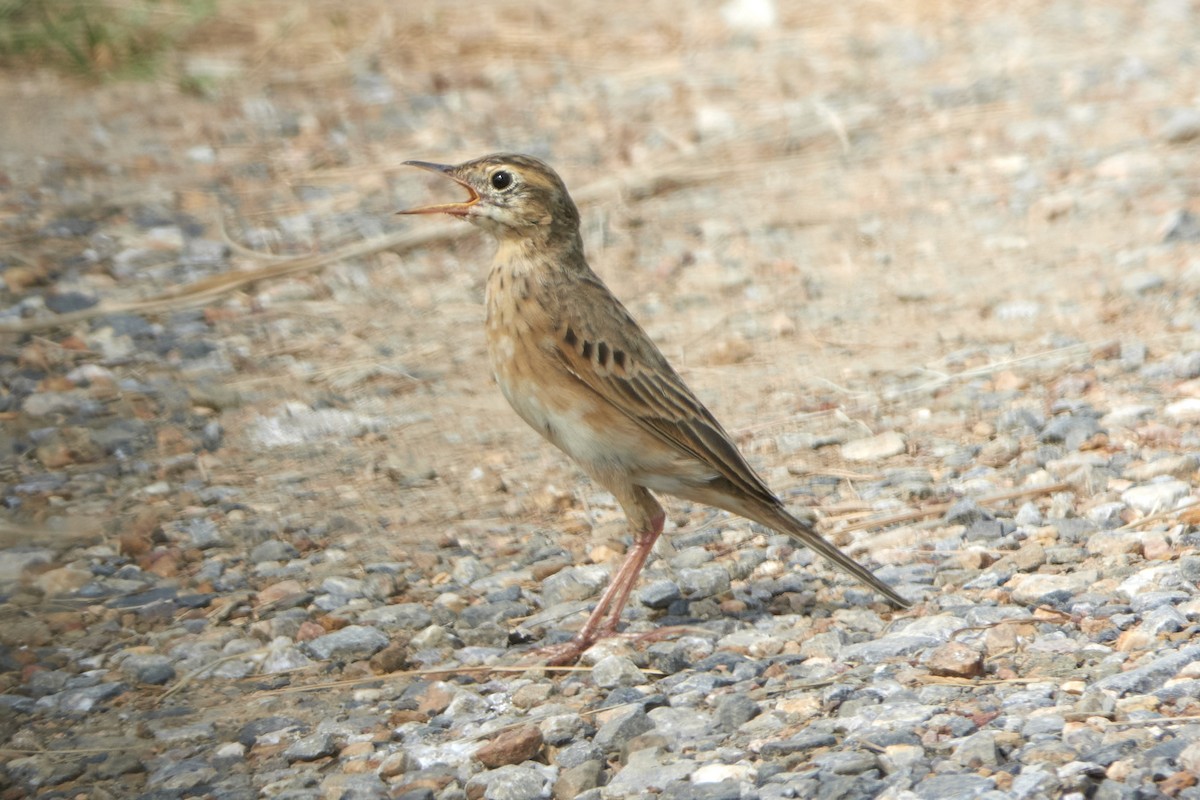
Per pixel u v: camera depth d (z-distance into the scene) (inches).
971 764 290.5
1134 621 353.7
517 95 834.2
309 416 506.0
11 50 863.1
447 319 585.9
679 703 333.1
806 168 727.1
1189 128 729.0
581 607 390.3
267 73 858.1
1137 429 468.1
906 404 504.7
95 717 343.0
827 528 426.9
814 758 298.7
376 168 735.1
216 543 425.7
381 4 972.6
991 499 433.7
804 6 990.4
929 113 791.1
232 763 322.3
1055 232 641.0
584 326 363.3
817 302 590.6
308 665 363.6
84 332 567.8
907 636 354.6
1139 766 282.8
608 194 697.0
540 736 317.4
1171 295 572.7
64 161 735.1
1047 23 939.3
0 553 417.7
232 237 655.8
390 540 429.1
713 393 518.9
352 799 301.1
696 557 413.7
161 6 901.8
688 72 865.5
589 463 371.9
